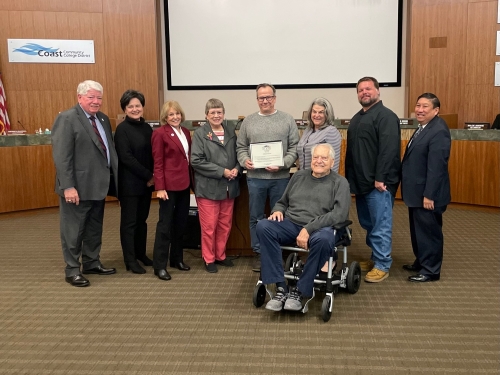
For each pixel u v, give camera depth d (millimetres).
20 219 6055
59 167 3502
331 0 8016
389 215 3699
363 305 3281
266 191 3930
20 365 2541
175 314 3162
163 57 8211
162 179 3754
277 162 3783
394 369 2467
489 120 7523
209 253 3982
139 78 7727
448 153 3555
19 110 7477
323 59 8156
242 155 3908
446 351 2645
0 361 2580
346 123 6789
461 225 5426
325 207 3311
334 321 3035
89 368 2502
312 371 2453
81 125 3572
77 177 3605
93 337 2848
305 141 3814
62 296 3490
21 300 3422
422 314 3129
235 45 8164
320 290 3393
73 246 3691
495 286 3605
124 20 7586
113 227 5578
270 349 2684
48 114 7582
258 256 4242
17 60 7375
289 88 8250
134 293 3537
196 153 3826
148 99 7805
